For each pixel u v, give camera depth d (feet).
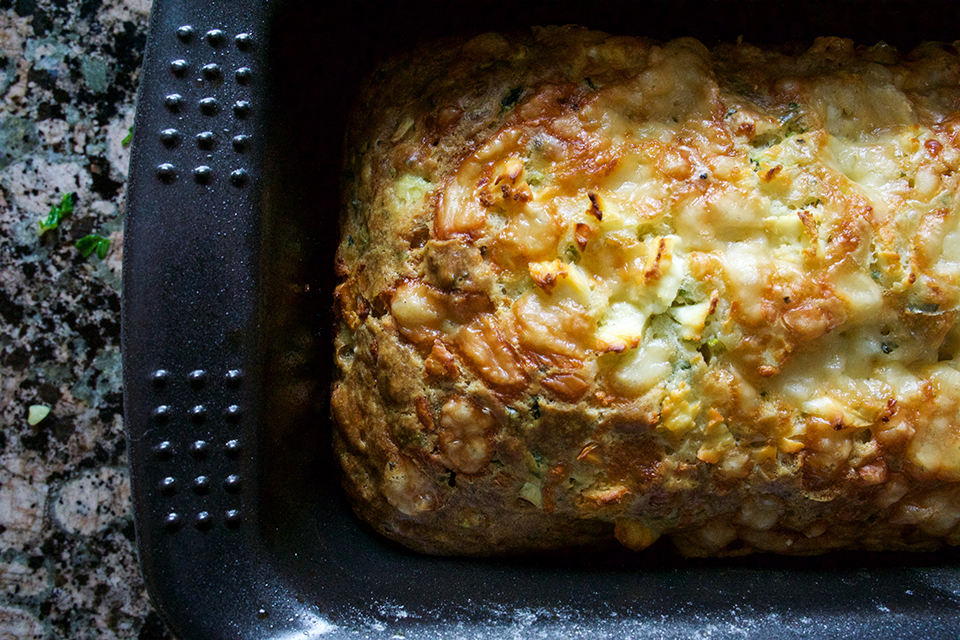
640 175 0.76
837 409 0.75
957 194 0.77
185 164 0.73
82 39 0.98
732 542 0.83
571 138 0.76
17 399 0.97
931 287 0.75
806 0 0.78
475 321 0.75
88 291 0.98
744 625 0.76
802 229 0.75
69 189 0.98
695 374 0.74
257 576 0.75
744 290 0.74
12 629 0.96
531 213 0.75
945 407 0.76
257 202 0.74
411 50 0.83
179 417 0.74
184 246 0.74
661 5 0.79
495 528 0.80
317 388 0.83
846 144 0.79
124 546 0.97
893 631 0.75
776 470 0.76
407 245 0.77
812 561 0.84
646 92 0.78
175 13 0.74
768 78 0.80
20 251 0.97
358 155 0.83
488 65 0.80
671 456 0.75
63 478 0.97
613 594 0.79
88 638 0.97
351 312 0.81
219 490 0.75
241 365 0.74
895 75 0.81
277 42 0.75
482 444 0.75
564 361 0.73
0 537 0.97
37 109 0.98
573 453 0.75
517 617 0.77
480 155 0.76
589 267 0.75
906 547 0.83
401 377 0.77
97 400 0.98
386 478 0.78
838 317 0.74
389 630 0.76
